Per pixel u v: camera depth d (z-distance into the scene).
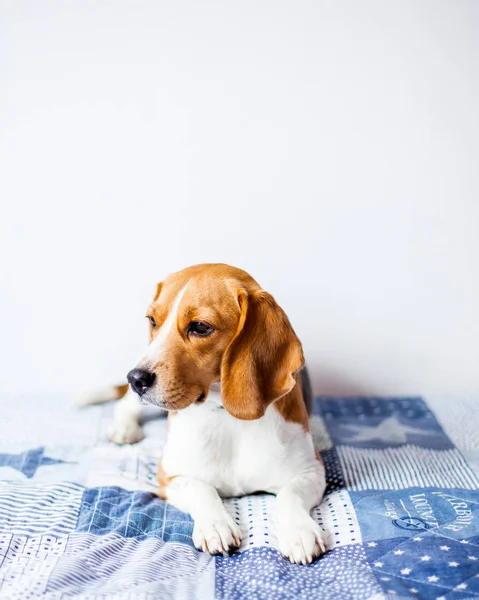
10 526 0.80
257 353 0.81
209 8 1.14
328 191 1.18
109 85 1.16
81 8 1.14
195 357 0.80
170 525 0.82
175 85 1.16
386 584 0.69
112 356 1.24
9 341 1.23
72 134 1.17
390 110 1.16
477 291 1.21
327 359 1.24
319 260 1.21
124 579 0.70
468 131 1.17
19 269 1.21
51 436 1.05
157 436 1.05
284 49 1.15
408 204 1.19
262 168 1.18
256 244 1.20
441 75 1.15
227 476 0.86
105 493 0.88
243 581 0.72
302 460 0.87
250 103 1.16
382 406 1.18
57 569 0.71
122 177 1.18
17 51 1.15
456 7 1.14
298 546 0.75
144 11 1.14
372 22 1.14
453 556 0.73
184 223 1.19
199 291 0.81
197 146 1.17
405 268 1.21
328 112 1.16
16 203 1.18
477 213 1.19
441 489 0.89
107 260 1.21
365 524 0.81
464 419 1.12
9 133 1.17
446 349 1.24
